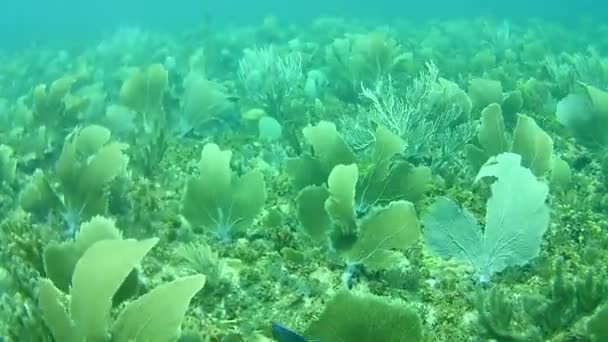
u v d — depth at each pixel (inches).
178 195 228.5
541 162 204.2
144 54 618.5
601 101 235.0
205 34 761.6
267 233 190.7
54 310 107.6
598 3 1585.9
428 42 575.5
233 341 132.3
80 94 366.3
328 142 196.1
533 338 131.6
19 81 564.7
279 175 245.3
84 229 140.3
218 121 323.9
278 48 550.0
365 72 369.4
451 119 254.5
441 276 165.9
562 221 192.2
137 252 107.7
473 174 228.2
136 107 302.7
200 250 158.9
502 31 603.2
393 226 158.9
